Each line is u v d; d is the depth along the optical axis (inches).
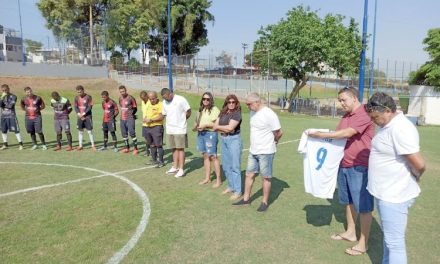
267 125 211.2
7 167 324.5
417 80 1148.5
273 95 1354.6
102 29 1775.3
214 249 171.0
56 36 1772.9
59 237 180.9
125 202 233.3
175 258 161.9
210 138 265.0
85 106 402.6
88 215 210.2
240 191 245.3
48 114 767.1
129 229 191.5
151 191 257.8
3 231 187.0
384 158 128.1
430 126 839.1
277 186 277.1
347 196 174.6
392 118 125.5
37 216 207.8
